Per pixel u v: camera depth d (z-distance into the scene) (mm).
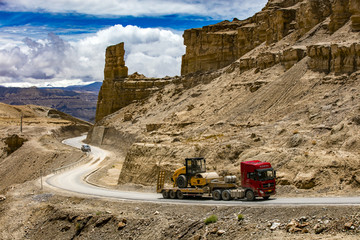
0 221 46719
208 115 71688
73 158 97375
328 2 72125
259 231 28328
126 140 99000
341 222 26422
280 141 46500
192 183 39250
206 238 29781
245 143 48094
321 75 56438
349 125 42312
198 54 108875
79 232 38438
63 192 52156
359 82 50219
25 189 58125
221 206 33938
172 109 94375
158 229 33344
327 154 39438
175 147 54188
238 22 111188
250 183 35062
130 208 39875
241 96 70250
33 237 41406
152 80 131125
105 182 65188
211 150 49781
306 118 49500
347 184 35375
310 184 36938
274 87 61781
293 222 27906
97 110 143500
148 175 53375
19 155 113375
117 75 140125
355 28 59781
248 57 81812
